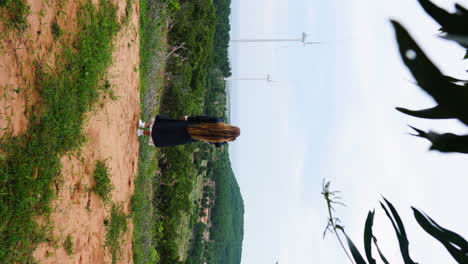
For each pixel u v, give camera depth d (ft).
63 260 12.28
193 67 48.62
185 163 39.91
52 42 11.71
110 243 16.21
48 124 11.16
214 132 21.40
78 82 13.28
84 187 13.94
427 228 3.42
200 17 49.96
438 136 2.97
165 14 33.45
